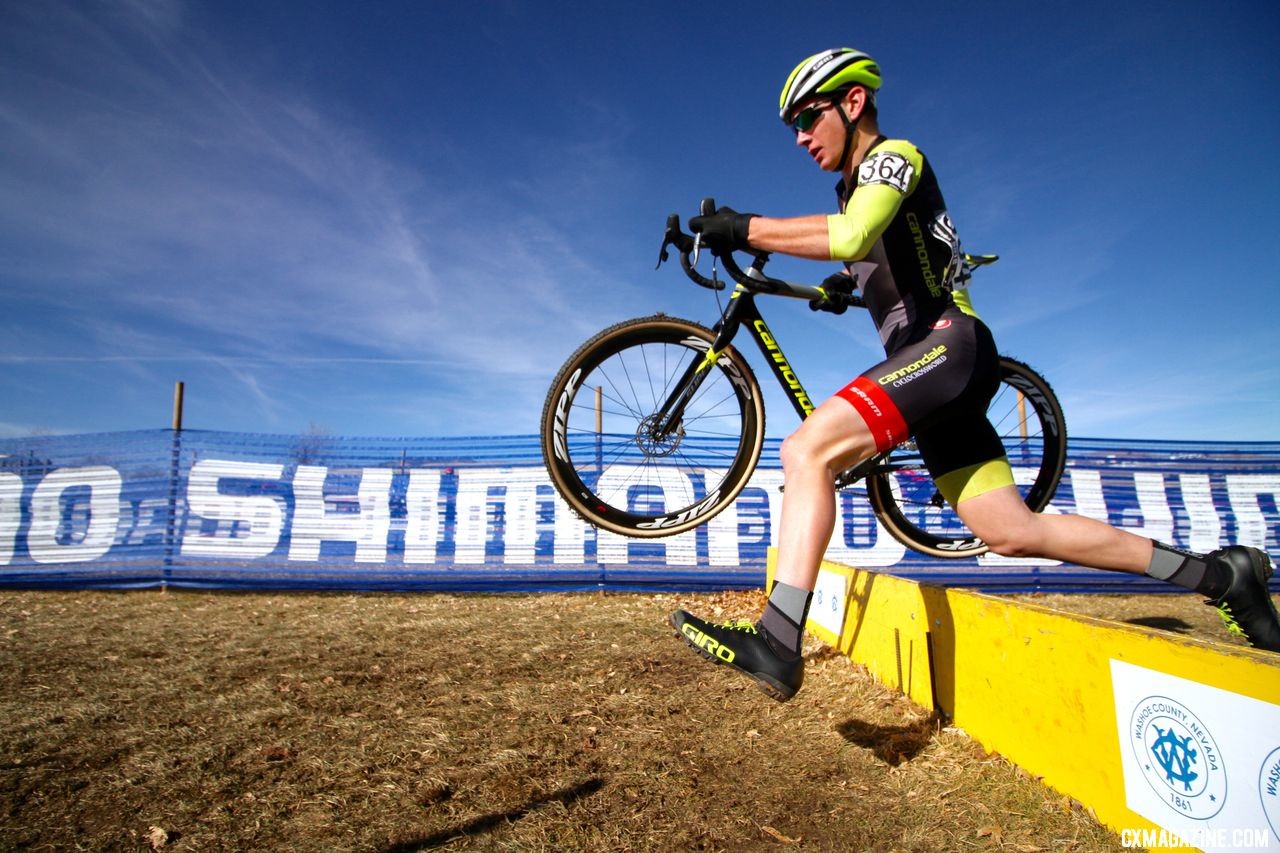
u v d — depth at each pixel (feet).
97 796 7.73
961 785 7.65
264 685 11.69
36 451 23.66
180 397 24.18
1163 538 23.90
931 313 6.57
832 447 6.14
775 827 7.04
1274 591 23.67
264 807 7.47
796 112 6.83
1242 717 5.32
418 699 10.94
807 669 12.29
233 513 23.50
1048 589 23.71
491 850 6.64
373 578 23.25
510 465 23.79
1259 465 24.48
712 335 8.18
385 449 23.98
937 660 9.65
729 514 23.88
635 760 8.60
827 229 5.99
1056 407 9.16
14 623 17.44
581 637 15.46
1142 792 6.20
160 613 18.99
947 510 17.57
